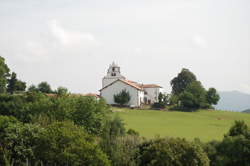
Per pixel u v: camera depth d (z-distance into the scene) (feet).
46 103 149.89
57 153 87.15
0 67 336.49
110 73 466.29
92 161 86.53
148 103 424.87
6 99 192.54
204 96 408.67
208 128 249.55
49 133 91.25
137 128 231.50
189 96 388.98
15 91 397.80
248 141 115.24
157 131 219.00
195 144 104.63
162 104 392.06
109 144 100.48
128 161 97.81
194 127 252.01
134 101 389.60
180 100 397.60
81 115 138.92
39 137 92.07
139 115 315.78
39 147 90.12
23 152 91.50
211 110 395.55
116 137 109.19
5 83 344.90
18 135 96.17
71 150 86.94
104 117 143.84
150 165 98.07
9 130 97.09
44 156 88.43
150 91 440.04
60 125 96.84
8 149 93.71
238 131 128.88
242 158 113.80
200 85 411.54
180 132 218.79
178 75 515.50
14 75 409.90
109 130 127.95
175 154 99.60
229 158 114.21
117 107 365.61
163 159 98.07
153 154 99.86
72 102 145.59
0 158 88.33
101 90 398.21
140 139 112.57
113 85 395.75
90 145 88.79
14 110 179.22
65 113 139.13
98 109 146.92
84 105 141.38
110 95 395.55
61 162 86.33
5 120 108.68
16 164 90.48
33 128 99.09
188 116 331.77
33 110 150.30
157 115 323.98
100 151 89.25
